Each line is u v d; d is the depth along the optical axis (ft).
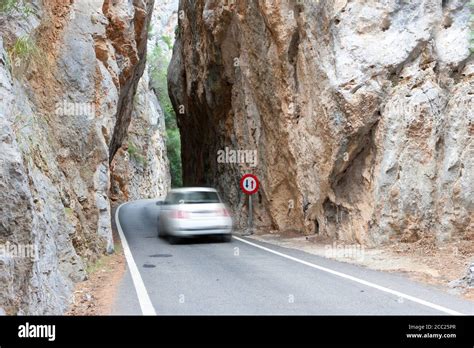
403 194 36.50
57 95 35.91
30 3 34.37
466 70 37.81
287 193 53.57
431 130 36.99
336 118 40.70
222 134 74.79
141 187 158.71
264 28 52.29
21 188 17.13
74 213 31.99
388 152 37.58
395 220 36.50
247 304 21.94
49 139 32.55
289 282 26.61
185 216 43.62
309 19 44.70
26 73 32.53
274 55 50.67
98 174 37.99
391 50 39.37
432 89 37.50
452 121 36.58
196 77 87.61
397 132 37.60
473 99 36.14
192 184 111.14
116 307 21.62
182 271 30.42
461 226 34.83
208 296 23.58
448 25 39.42
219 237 48.37
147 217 75.87
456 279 26.11
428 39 38.86
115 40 55.93
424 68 38.81
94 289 25.57
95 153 37.86
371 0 40.78
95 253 34.68
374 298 22.67
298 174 48.03
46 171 28.50
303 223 48.65
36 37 34.14
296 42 48.29
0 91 20.70
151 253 38.52
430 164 36.63
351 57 40.11
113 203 125.39
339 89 39.83
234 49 64.85
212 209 44.50
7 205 16.58
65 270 26.20
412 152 37.04
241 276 28.55
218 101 73.51
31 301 17.03
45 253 21.15
